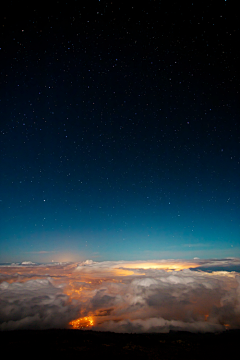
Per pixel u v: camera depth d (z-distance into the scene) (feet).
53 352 15.10
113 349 15.66
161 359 14.05
